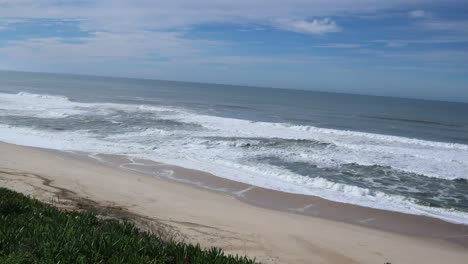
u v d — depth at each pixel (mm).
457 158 18000
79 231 4754
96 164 13133
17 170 11250
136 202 8930
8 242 4094
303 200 10477
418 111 60344
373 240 7734
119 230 5398
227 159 15070
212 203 9422
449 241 8078
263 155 16266
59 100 38594
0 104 30609
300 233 7688
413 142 22953
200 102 50281
